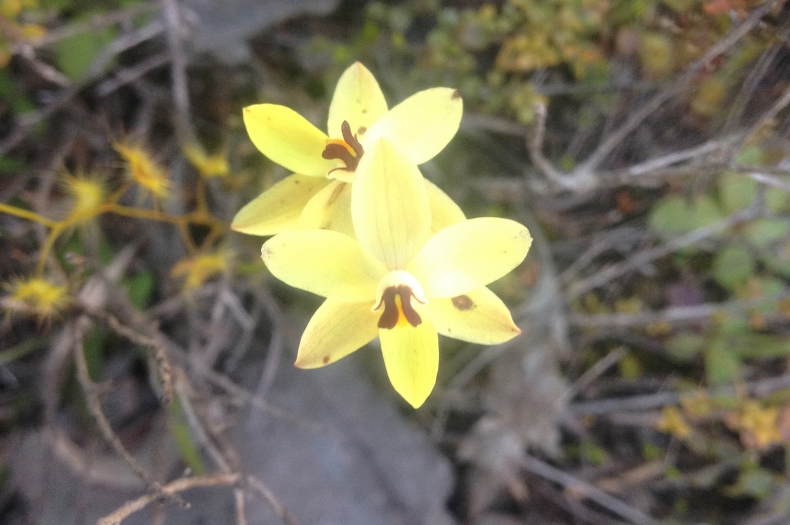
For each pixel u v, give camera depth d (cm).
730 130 11
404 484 13
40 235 11
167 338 12
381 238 7
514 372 14
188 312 12
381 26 13
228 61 13
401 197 6
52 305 9
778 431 13
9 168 12
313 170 7
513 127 13
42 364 12
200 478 8
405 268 7
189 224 13
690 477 14
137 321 11
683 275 14
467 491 14
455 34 12
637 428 14
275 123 7
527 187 13
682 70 11
